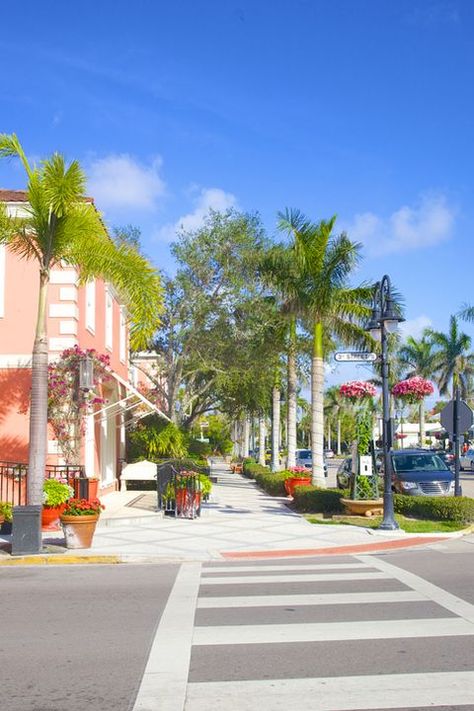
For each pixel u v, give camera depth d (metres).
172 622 7.39
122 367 26.11
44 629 7.18
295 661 6.00
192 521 17.11
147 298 14.23
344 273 20.47
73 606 8.30
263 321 26.73
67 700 5.16
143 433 27.83
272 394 32.94
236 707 4.99
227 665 5.91
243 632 6.93
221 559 12.34
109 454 23.97
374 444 18.02
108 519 16.39
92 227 13.93
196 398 33.12
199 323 27.64
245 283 26.97
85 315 19.12
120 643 6.61
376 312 15.83
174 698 5.18
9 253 17.34
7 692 5.33
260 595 8.80
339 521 16.92
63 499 14.98
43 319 13.69
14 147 13.71
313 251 20.58
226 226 27.22
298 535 14.80
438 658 6.04
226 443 69.44
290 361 26.58
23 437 16.89
